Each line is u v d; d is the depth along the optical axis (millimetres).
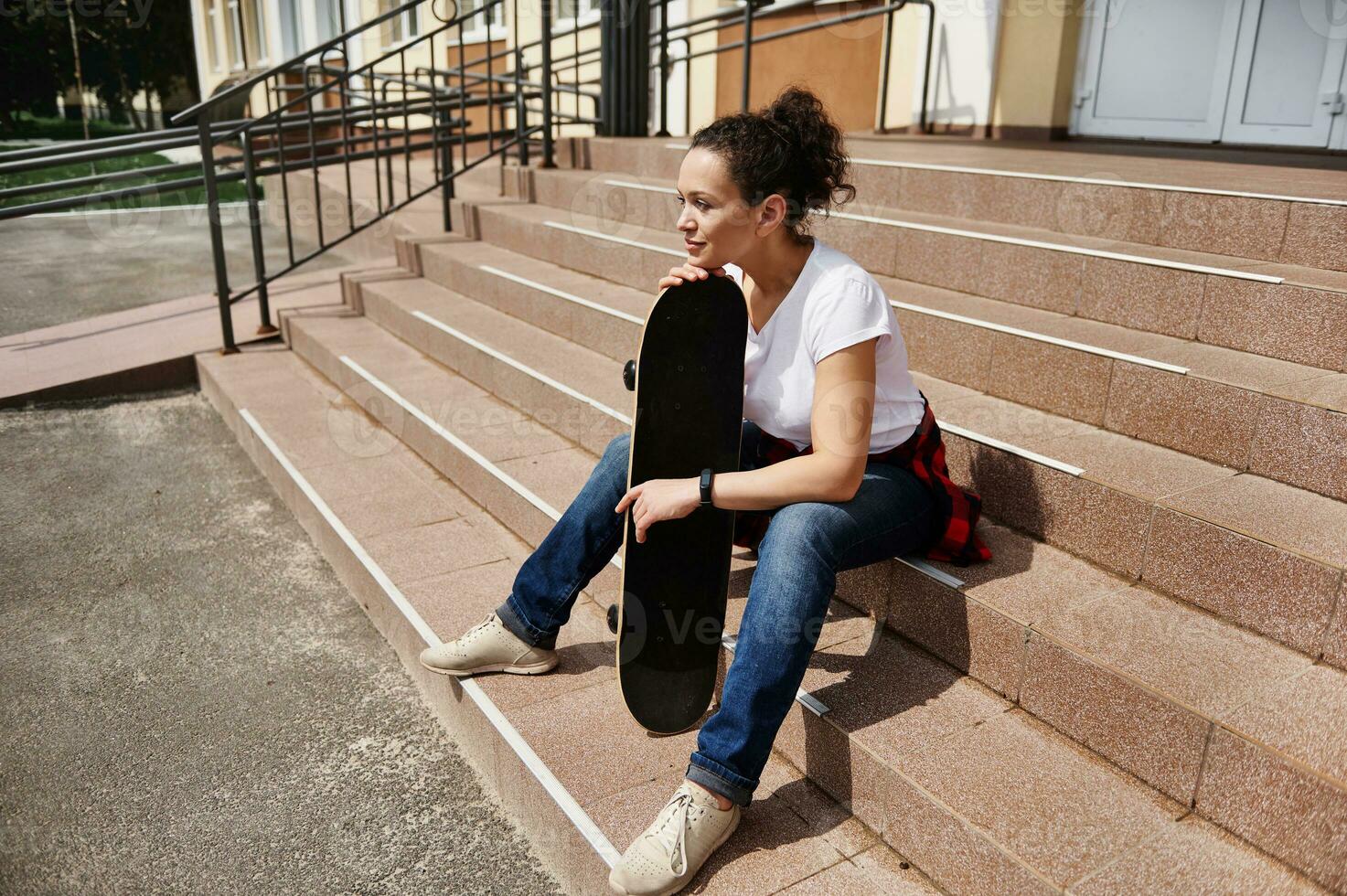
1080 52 6070
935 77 6812
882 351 1989
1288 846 1542
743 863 1790
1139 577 2119
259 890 1964
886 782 1806
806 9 7547
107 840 2086
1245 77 5285
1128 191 3162
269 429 4051
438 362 4477
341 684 2674
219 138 4930
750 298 2119
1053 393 2674
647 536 2006
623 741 2139
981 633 2031
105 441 4355
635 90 6199
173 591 3141
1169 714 1689
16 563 3273
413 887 1977
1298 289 2438
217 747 2400
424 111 5559
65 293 6555
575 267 4750
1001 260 3189
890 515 1988
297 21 13602
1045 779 1762
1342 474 2078
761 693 1752
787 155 1885
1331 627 1795
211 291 6551
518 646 2344
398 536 3146
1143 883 1519
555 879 2002
